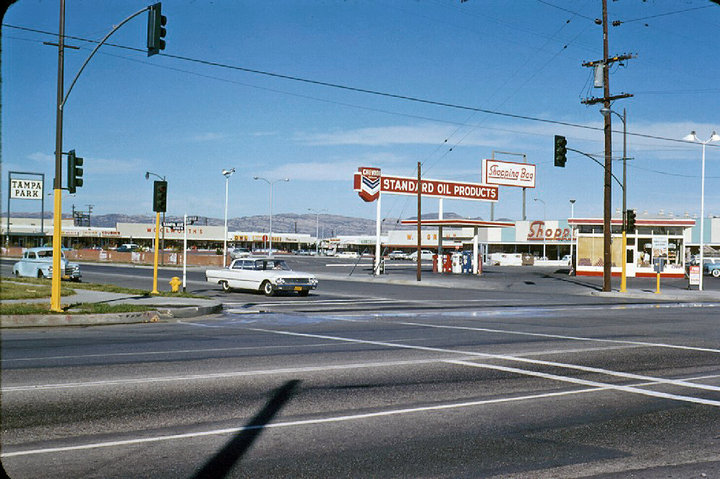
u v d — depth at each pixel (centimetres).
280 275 2719
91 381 882
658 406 786
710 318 2033
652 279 4772
